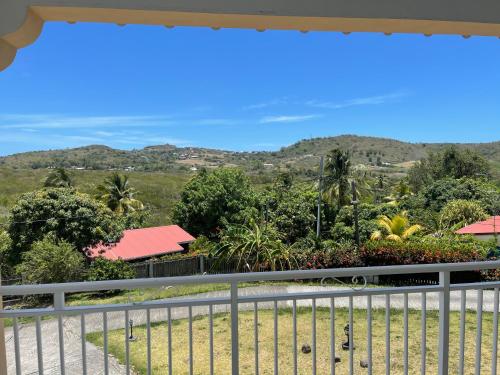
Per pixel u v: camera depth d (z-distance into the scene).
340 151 27.91
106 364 1.92
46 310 1.88
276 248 15.09
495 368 2.20
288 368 5.17
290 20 1.92
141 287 1.87
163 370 5.22
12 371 5.23
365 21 1.94
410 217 25.98
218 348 5.96
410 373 4.88
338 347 5.82
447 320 2.12
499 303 2.24
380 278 11.69
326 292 2.06
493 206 26.69
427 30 2.06
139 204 33.34
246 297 1.99
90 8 1.78
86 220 17.39
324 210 24.03
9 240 16.47
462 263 2.11
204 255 17.59
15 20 1.76
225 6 1.83
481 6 1.94
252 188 28.86
